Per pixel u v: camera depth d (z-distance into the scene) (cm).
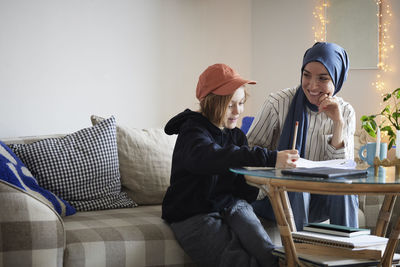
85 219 206
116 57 368
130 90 374
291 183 148
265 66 399
